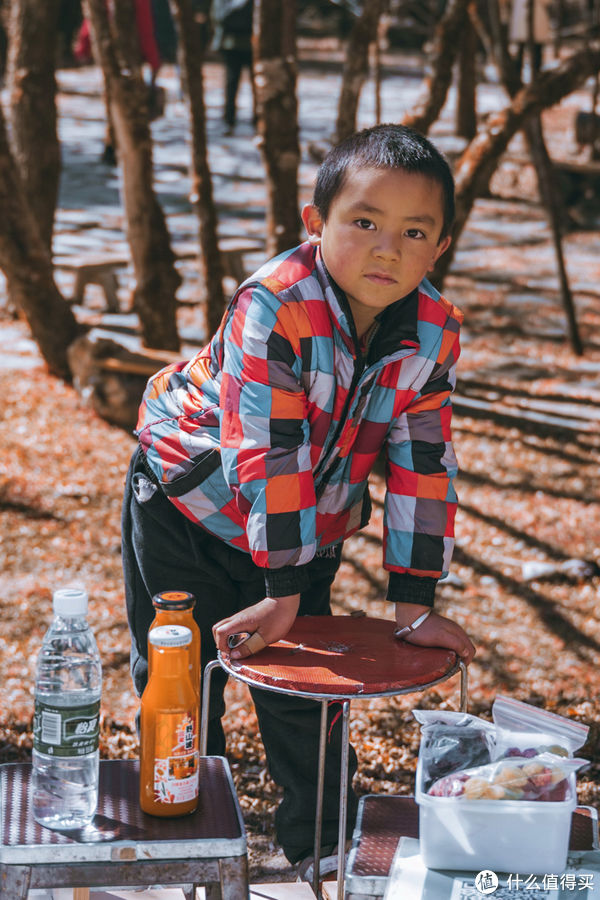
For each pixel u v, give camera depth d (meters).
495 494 5.52
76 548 4.75
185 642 1.75
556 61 15.11
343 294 1.99
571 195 12.34
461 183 5.62
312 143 8.20
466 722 1.93
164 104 16.05
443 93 5.36
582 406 6.75
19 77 7.10
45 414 6.16
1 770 1.91
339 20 28.62
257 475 1.96
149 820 1.75
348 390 2.04
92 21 6.02
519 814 1.74
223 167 13.62
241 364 1.99
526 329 8.27
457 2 5.19
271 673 1.91
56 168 7.33
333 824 2.32
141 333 6.64
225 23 15.33
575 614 4.34
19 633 4.00
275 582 1.99
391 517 2.15
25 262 6.44
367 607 4.33
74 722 1.74
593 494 5.55
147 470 2.27
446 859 1.77
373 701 3.61
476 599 4.47
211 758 2.00
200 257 6.10
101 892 2.19
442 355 2.09
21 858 1.64
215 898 1.90
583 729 1.93
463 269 9.98
